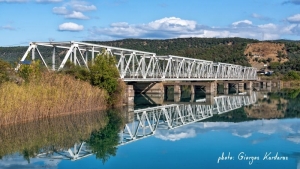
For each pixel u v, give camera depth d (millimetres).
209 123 58375
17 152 38125
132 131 50844
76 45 70250
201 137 45969
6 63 61938
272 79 193750
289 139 44469
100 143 42812
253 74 190250
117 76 74125
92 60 73750
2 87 50969
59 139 44625
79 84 64875
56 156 36625
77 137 46062
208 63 134250
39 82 59312
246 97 111688
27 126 50781
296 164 33438
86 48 78812
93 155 37094
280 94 124500
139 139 45156
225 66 151750
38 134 46812
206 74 133875
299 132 49219
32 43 70688
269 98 107125
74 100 62375
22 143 42156
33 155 36969
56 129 50219
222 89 163500
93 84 70188
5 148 39781
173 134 48312
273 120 61125
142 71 91312
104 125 54906
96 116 62312
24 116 52625
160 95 108688
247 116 67062
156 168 32219
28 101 52875
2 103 49000
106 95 70125
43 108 55812
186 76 117875
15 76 60969
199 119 63406
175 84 111375
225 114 70500
